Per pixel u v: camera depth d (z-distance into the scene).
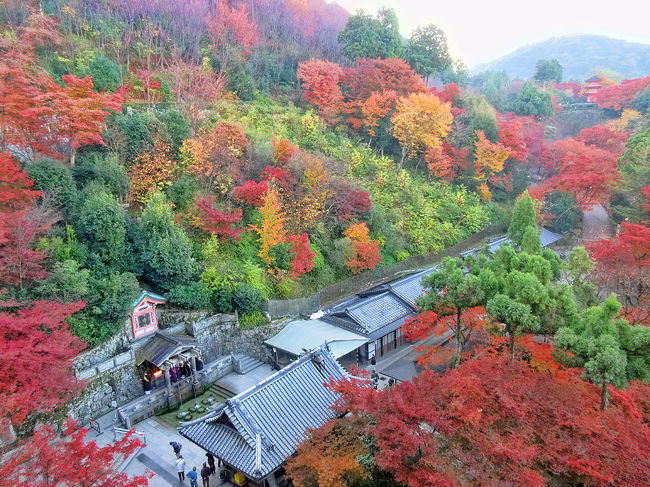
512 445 17.59
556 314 24.33
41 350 21.45
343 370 26.50
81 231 29.75
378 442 16.98
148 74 48.12
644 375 20.47
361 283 43.56
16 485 14.19
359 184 49.75
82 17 53.47
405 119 55.03
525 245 35.12
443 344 37.00
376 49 70.56
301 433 21.84
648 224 46.78
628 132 73.50
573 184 57.50
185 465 24.11
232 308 34.84
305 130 54.47
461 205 59.41
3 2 46.88
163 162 38.31
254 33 64.75
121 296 28.41
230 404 21.12
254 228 37.31
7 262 24.06
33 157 33.06
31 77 31.61
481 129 65.62
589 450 17.45
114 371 28.28
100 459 16.08
